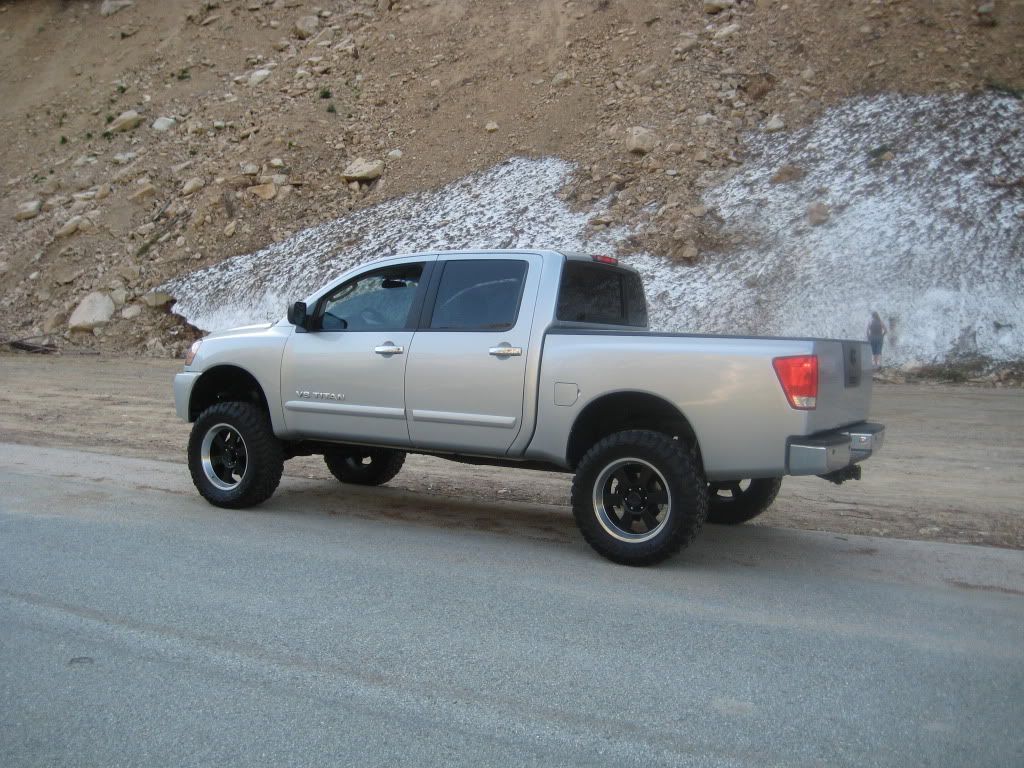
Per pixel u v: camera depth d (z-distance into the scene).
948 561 6.60
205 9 50.25
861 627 5.09
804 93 33.41
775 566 6.38
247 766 3.44
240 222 35.12
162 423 14.03
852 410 6.42
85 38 51.66
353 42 44.41
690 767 3.46
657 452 6.00
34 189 40.56
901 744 3.67
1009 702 4.09
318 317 7.61
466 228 31.78
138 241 35.84
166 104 44.31
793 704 4.04
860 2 35.94
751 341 5.93
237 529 7.12
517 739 3.67
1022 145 28.97
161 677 4.25
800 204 29.25
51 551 6.37
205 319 31.42
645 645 4.74
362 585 5.70
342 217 34.47
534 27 41.09
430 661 4.47
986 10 34.03
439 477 9.84
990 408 17.22
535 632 4.91
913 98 31.78
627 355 6.19
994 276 25.27
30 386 19.94
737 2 38.47
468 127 37.22
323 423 7.41
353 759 3.49
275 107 41.03
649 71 36.19
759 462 5.82
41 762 3.46
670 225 29.47
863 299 25.55
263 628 4.90
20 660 4.44
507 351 6.59
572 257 6.88
